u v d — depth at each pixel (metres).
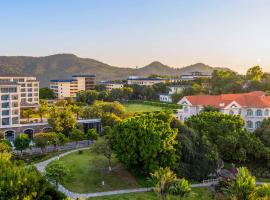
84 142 126.56
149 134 84.75
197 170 89.81
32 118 166.75
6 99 138.00
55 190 58.59
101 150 88.81
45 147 112.12
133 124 88.00
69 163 94.44
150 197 76.25
